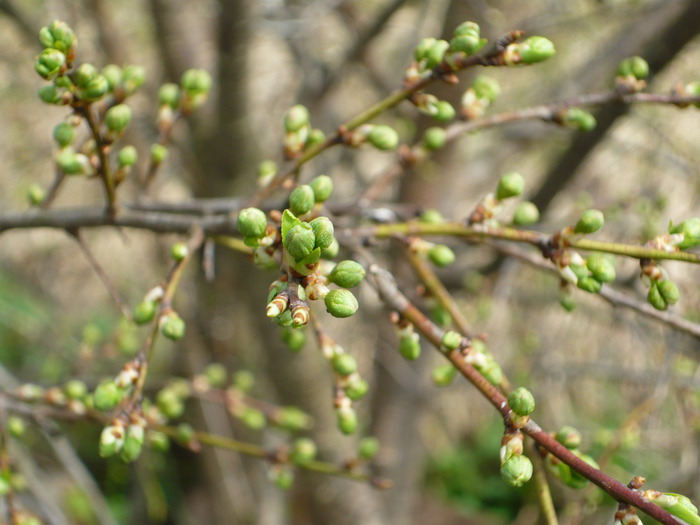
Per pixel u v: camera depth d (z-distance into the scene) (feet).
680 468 1.48
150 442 1.27
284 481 1.30
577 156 1.80
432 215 1.19
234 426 2.45
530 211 1.11
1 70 2.72
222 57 1.58
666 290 1.00
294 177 1.14
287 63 2.54
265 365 1.91
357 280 0.92
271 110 2.47
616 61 1.74
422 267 1.10
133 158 1.12
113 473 1.85
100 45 2.21
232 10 1.51
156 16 1.81
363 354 2.64
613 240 1.86
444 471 3.61
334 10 2.31
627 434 1.31
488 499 3.57
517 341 2.40
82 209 1.15
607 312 2.15
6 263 2.96
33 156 2.77
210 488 2.65
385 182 1.20
